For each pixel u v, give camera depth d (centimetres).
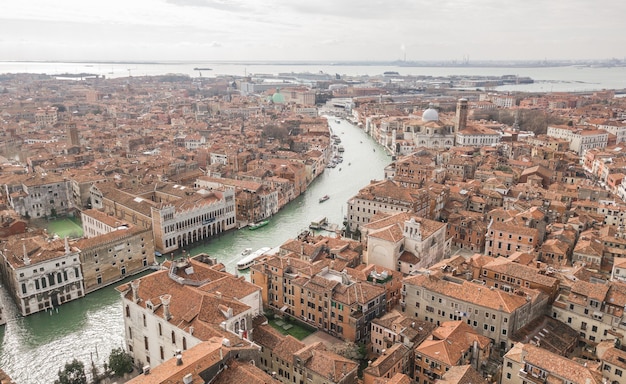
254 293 12675
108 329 14400
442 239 17650
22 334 14050
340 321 13275
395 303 14988
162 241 19725
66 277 15775
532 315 12775
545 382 9900
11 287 15712
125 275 17700
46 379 12100
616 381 10450
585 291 12794
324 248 16862
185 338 10669
